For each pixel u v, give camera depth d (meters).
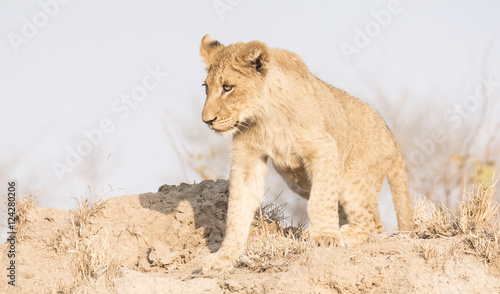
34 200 11.21
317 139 10.43
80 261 8.94
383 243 9.20
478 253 8.29
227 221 10.47
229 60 10.33
